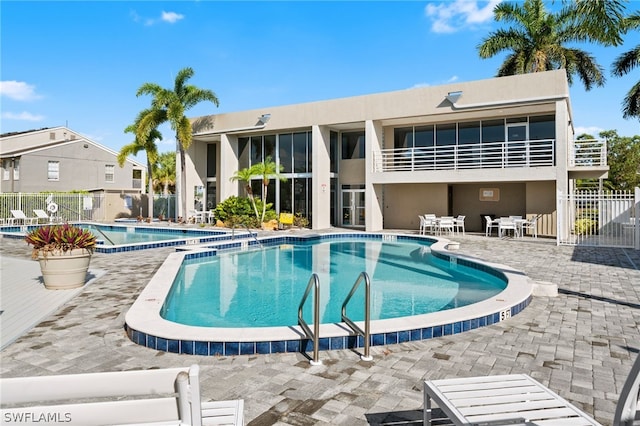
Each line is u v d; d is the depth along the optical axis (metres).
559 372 3.67
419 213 20.03
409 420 2.86
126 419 1.67
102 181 31.95
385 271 10.37
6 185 29.14
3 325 5.02
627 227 14.19
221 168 22.95
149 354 4.12
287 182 22.27
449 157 19.06
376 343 4.39
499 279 8.36
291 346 4.19
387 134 20.34
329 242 16.31
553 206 16.89
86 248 7.27
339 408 3.03
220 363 3.90
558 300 6.33
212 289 8.42
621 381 3.48
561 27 22.78
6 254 11.74
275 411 2.99
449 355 4.09
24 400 1.62
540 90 15.31
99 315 5.46
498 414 2.18
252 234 16.16
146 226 20.66
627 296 6.59
